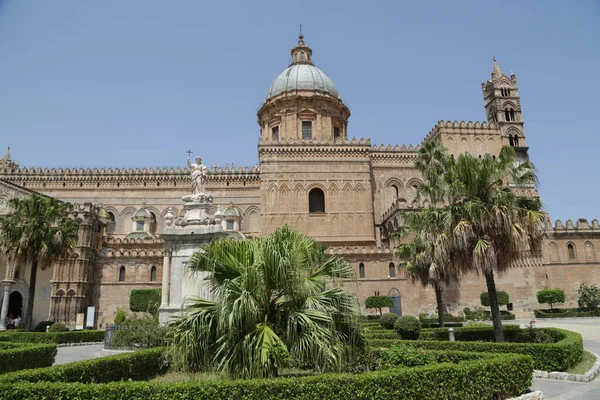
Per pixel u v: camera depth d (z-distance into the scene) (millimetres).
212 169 69062
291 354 11938
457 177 23625
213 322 12602
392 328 31750
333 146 65250
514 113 73000
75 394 9391
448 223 22797
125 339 22484
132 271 52406
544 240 22578
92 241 52375
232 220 63438
